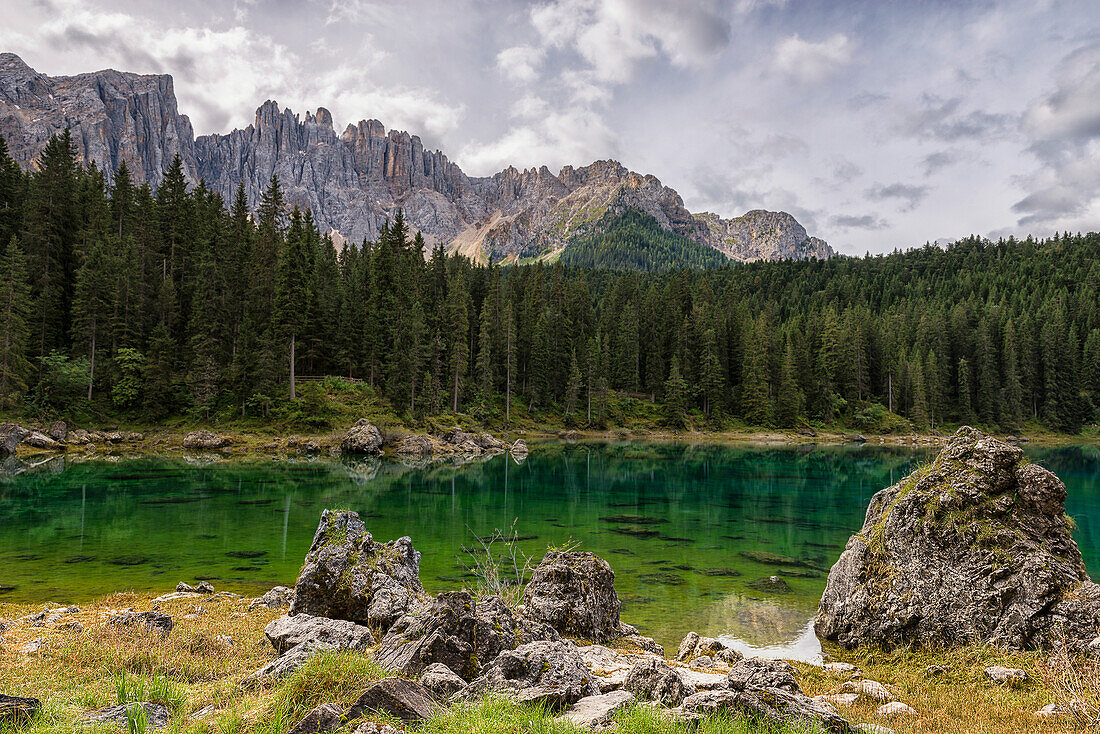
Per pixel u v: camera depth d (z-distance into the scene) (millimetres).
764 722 8406
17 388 64062
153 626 14359
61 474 47625
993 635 15375
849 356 120188
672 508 40594
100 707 8781
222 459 60531
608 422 114750
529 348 117625
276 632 13172
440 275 122562
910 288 181750
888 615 17031
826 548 30000
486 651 10500
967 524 16859
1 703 7754
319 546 16500
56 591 20594
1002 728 10766
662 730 7648
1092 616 14227
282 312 76312
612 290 154375
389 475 53750
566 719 7727
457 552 27203
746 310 145750
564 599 16984
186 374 77312
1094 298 145000
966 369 120125
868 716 11414
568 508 39625
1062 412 118938
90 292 73938
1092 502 44719
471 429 92938
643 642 17000
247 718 7805
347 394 84312
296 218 97500
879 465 69938
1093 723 10812
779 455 82500
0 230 80625
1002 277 172125
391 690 7648
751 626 19406
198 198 105375
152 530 30312
